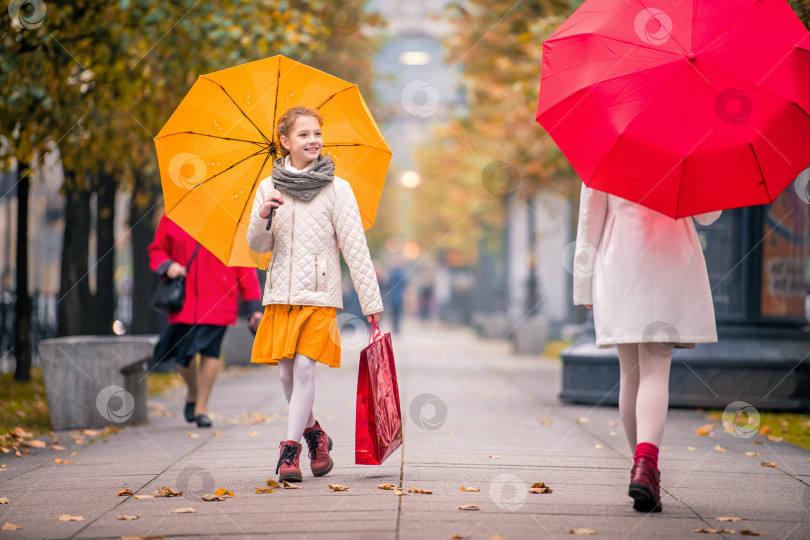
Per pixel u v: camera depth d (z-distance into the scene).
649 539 5.28
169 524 5.65
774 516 5.99
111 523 5.72
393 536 5.30
